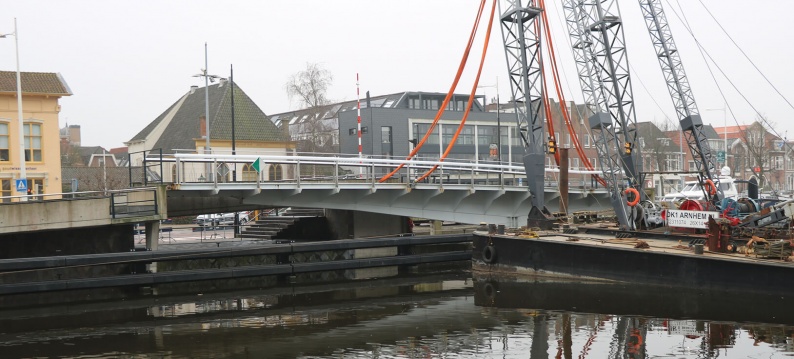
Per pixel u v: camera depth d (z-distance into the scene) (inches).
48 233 1117.7
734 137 4411.9
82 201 1096.8
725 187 1775.3
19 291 995.9
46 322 884.6
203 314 933.8
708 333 764.0
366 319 884.0
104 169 2527.1
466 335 776.9
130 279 1072.8
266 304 1011.9
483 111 3508.9
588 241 1197.1
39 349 735.1
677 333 766.5
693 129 1804.9
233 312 946.7
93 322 882.1
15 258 1059.3
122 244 1167.6
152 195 1162.6
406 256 1344.7
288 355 697.6
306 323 861.8
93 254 1077.8
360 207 1412.4
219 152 2423.7
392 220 1612.9
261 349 724.0
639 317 860.0
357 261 1280.8
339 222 1603.1
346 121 3117.6
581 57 1502.2
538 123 1413.6
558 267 1185.4
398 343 742.5
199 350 724.0
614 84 1513.3
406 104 3334.2
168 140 2778.1
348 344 741.3
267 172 2389.3
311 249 1253.7
